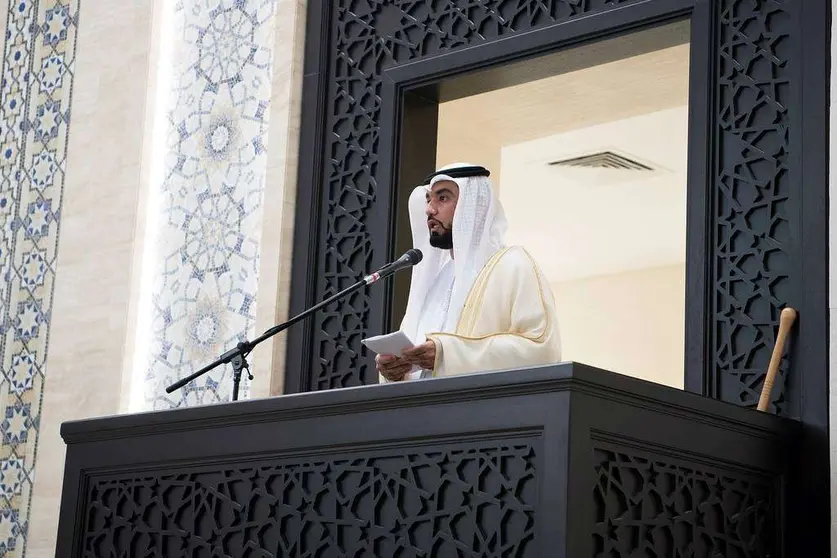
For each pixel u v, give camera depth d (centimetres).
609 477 505
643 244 1795
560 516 482
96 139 1035
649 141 1360
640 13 784
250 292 927
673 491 542
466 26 871
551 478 489
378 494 546
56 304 1025
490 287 677
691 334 718
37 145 1079
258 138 955
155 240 996
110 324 981
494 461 512
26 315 1044
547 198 1592
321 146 916
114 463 655
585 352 1953
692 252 727
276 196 914
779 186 710
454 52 865
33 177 1073
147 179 1002
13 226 1073
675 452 545
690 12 763
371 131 898
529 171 1484
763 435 605
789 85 715
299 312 893
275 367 888
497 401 513
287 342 896
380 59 909
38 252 1051
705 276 719
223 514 602
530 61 834
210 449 613
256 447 594
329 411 570
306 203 912
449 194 717
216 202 966
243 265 938
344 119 915
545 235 1770
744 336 703
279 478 585
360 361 862
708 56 746
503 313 672
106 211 1012
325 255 898
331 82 927
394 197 878
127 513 644
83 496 664
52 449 994
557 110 1129
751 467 594
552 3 832
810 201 685
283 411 586
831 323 647
